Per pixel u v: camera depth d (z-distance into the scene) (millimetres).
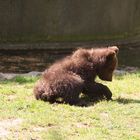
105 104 12422
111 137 10109
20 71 22703
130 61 26375
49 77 12492
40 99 12523
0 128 10461
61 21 30266
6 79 16328
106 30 32000
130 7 33594
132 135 10281
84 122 10961
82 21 30891
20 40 29422
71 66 12617
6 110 11688
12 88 14211
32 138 9859
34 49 28719
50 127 10602
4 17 29156
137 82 15781
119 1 32531
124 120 11266
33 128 10492
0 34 29188
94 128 10570
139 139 10078
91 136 10031
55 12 30094
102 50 12992
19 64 24516
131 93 14273
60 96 12289
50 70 12734
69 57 13250
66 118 11172
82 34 30984
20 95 13273
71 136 10031
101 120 11203
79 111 11688
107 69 12859
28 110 11719
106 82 15523
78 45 29906
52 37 30094
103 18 31766
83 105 12305
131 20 33844
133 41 32188
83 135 10117
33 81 15742
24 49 28578
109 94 12914
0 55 26750
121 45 31297
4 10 29125
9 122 10859
